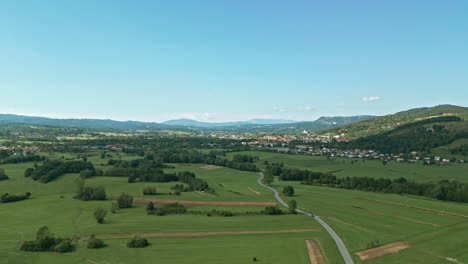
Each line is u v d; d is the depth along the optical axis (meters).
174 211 123.69
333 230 98.75
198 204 137.62
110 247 84.56
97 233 96.88
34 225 105.75
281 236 92.56
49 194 155.12
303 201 142.25
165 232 97.31
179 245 85.38
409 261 74.06
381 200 144.62
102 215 109.31
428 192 154.25
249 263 72.00
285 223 106.62
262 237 91.75
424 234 94.25
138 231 98.38
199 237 92.38
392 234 94.69
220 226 103.19
